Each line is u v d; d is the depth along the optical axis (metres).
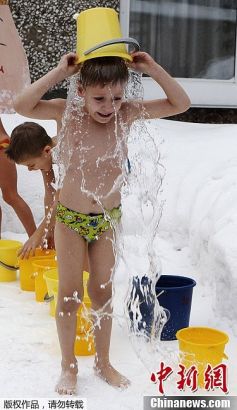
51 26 9.98
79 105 4.70
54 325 5.76
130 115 4.82
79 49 4.64
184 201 7.70
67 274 4.74
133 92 5.02
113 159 4.75
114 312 5.88
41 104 4.71
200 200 7.38
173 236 7.61
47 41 10.00
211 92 10.56
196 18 10.77
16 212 7.60
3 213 8.41
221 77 10.77
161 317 5.44
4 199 7.59
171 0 10.70
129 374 4.91
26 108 4.61
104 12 4.65
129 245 7.33
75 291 4.75
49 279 5.80
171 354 5.22
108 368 4.81
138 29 10.61
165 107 4.83
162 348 5.35
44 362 5.07
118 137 4.76
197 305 6.14
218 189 7.26
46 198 6.67
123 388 4.69
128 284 5.87
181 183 7.96
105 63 4.45
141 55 4.64
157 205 6.69
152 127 9.19
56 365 5.02
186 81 10.50
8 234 8.25
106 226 4.77
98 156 4.70
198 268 6.85
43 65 10.03
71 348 4.74
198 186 7.71
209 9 10.77
